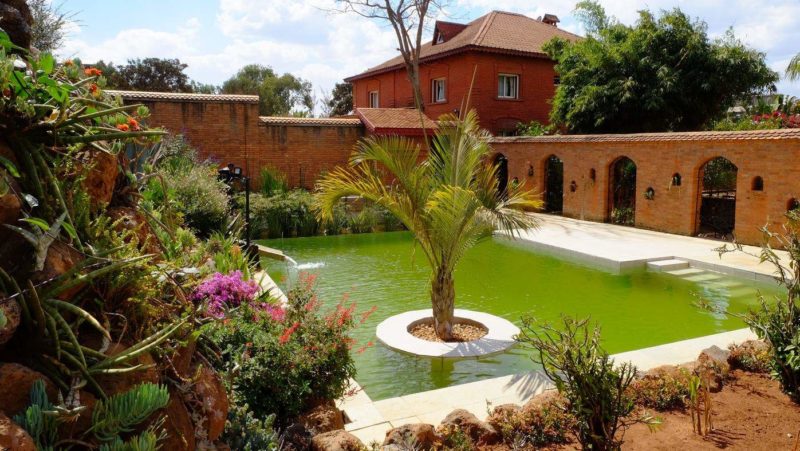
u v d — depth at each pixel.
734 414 3.99
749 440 3.61
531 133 23.31
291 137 20.28
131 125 2.79
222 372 3.46
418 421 4.49
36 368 1.85
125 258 2.20
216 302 4.74
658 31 19.94
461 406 4.78
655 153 15.68
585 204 18.08
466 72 24.94
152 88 41.19
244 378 3.86
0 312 1.56
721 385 4.51
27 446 1.49
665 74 19.64
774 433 3.70
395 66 28.67
